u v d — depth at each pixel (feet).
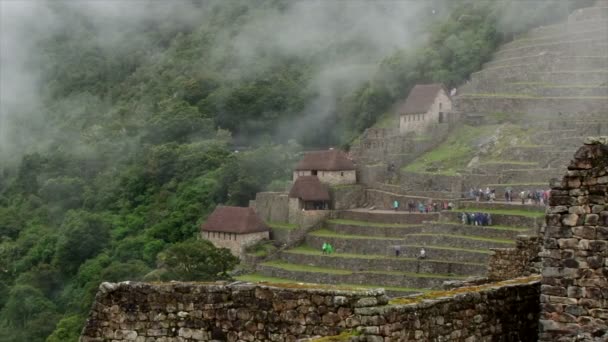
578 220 70.74
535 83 588.50
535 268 106.83
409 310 68.13
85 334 79.97
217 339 75.46
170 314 77.56
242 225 511.40
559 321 70.95
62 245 584.40
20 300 498.69
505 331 77.71
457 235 405.80
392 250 414.00
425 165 546.26
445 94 602.85
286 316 72.33
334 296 70.54
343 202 540.52
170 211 631.56
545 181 455.22
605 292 69.36
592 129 495.00
